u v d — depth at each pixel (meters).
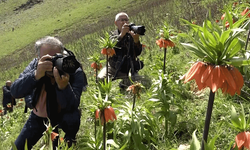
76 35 26.39
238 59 1.23
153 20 15.41
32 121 2.82
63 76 2.21
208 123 1.29
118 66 5.14
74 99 2.62
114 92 4.70
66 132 2.86
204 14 10.32
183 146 2.63
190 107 3.36
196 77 1.25
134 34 4.70
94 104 1.82
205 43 1.26
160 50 7.36
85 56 15.46
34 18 45.75
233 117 1.49
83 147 2.61
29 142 2.84
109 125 2.73
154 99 2.78
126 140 2.51
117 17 5.14
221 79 1.19
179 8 15.42
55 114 2.72
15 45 36.00
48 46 2.45
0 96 17.81
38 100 2.73
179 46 6.51
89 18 35.88
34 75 2.50
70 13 40.41
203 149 1.33
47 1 51.88
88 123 3.84
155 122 2.71
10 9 53.72
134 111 2.59
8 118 7.08
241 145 1.42
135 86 2.55
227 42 1.24
